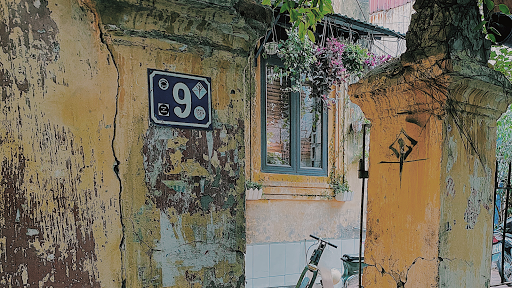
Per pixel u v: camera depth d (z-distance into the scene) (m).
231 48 1.98
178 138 1.87
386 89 2.60
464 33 2.33
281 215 6.05
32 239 1.57
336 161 6.57
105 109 1.72
